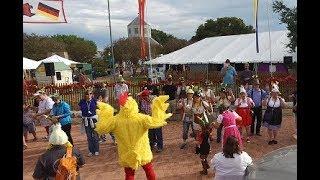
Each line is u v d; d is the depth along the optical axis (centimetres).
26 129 1291
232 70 1823
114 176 903
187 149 1119
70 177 544
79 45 6712
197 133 948
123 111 728
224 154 581
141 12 2009
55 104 1065
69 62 3756
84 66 4619
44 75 3212
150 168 757
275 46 3102
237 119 886
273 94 1105
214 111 1198
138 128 727
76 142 1298
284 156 370
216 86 1841
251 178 361
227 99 1162
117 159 1048
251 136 1231
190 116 1113
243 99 1128
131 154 721
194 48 3856
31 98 1855
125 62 5791
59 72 3238
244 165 575
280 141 1154
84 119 1082
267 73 2841
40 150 1209
